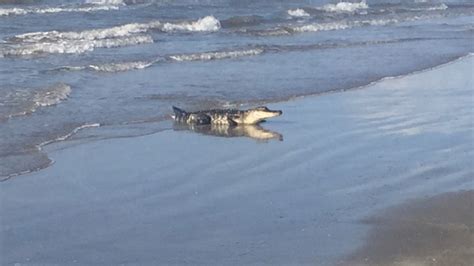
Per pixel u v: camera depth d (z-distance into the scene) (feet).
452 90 55.83
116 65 60.03
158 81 55.57
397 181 34.22
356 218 29.53
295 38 85.66
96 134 40.70
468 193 32.71
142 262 25.34
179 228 28.30
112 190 32.22
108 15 97.14
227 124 44.39
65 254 25.94
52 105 45.85
